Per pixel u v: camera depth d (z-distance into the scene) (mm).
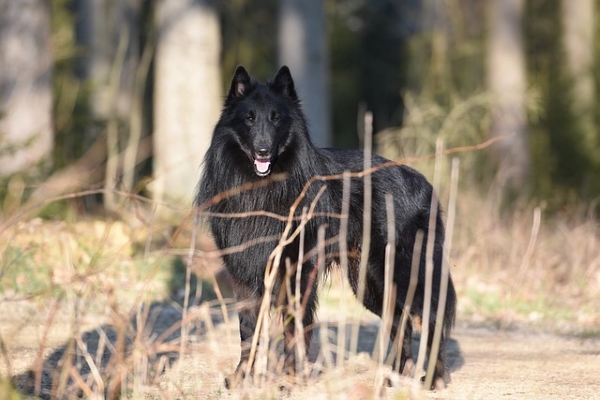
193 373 9086
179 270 14906
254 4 41531
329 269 9867
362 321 13078
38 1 19562
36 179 18016
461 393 9102
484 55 32750
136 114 26734
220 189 9469
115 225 15398
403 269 9766
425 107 24312
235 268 9398
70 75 27297
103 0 31609
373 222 9797
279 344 10211
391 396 8469
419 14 40156
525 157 28484
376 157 10109
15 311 12148
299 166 9359
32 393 8078
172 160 22516
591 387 9461
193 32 22562
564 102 32312
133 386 7648
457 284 16406
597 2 34750
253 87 9594
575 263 16891
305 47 25969
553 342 12719
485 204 18938
